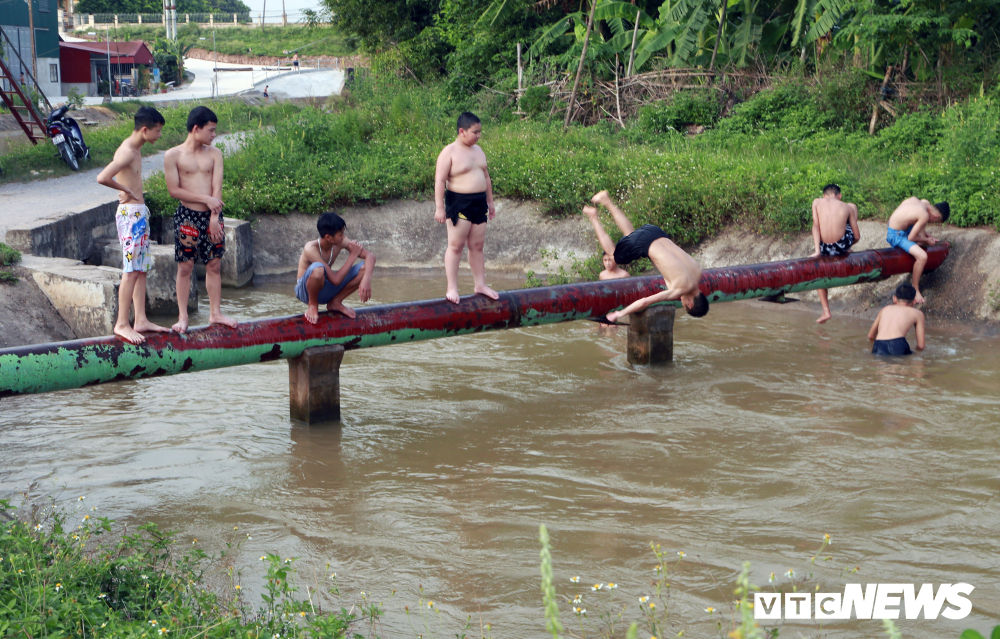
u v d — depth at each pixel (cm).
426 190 1703
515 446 730
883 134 1642
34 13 4075
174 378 951
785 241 1324
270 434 765
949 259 1162
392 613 464
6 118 2741
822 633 436
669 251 771
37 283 1059
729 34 2186
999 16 1811
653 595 479
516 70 2522
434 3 3225
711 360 991
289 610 414
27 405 845
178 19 8625
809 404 820
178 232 675
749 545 538
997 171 1220
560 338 1112
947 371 922
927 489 618
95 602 391
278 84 5400
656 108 2003
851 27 1752
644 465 678
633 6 2191
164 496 630
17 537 452
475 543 549
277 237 1608
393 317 789
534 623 452
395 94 2450
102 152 2167
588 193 1556
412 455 712
